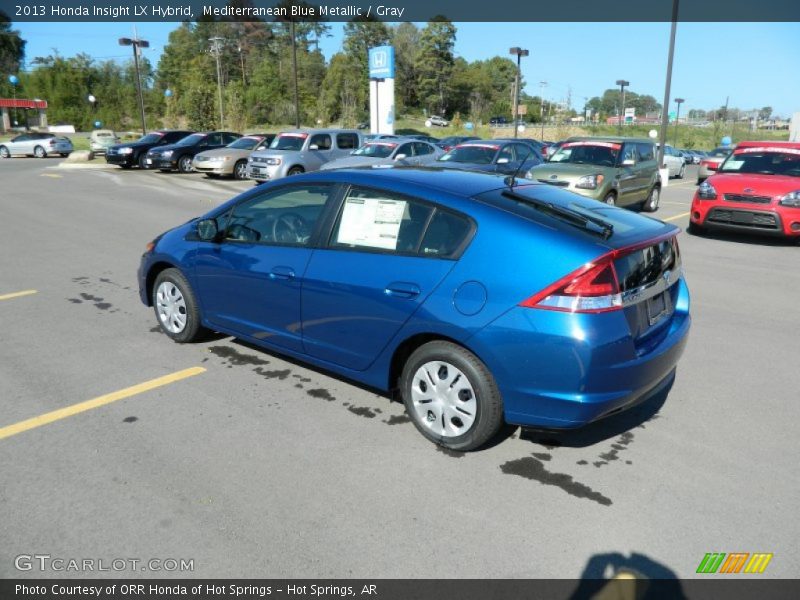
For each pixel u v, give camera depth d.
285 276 4.11
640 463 3.50
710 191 10.62
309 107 86.88
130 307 6.32
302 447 3.61
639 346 3.36
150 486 3.20
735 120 93.44
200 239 4.82
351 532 2.87
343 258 3.86
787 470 3.43
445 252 3.46
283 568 2.64
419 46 123.88
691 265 8.82
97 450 3.54
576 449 3.64
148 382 4.46
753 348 5.41
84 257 8.66
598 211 3.80
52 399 4.18
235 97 49.78
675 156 27.69
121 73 98.69
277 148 19.00
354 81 90.06
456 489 3.22
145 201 14.89
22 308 6.24
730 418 4.06
